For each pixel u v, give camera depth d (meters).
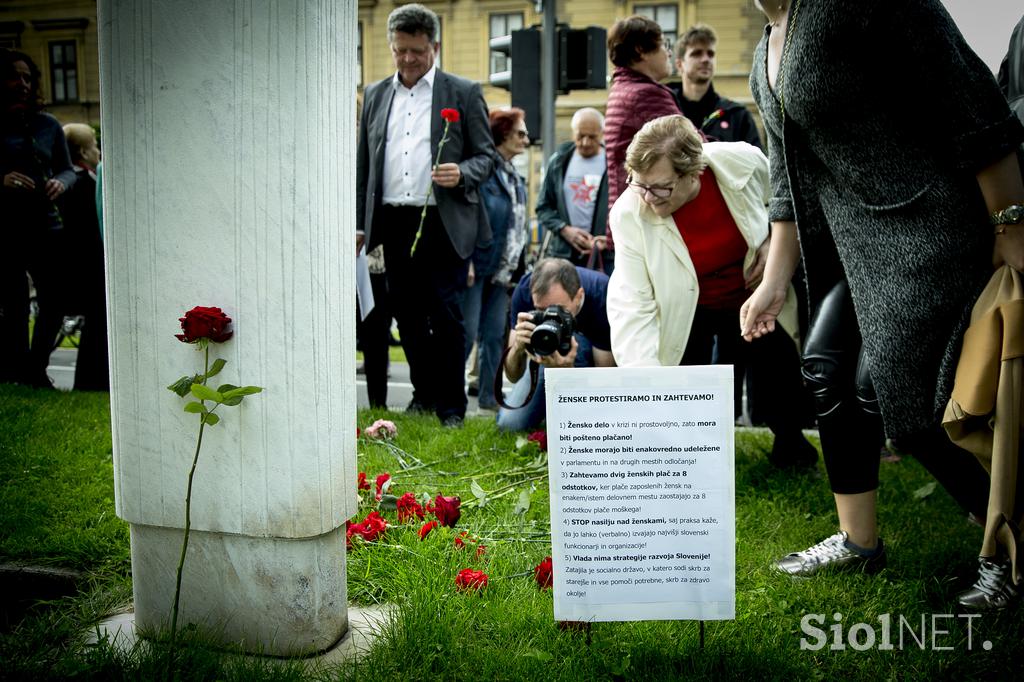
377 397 5.72
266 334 2.18
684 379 2.14
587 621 2.26
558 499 2.18
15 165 6.01
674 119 3.33
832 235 2.75
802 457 4.05
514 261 6.27
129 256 2.25
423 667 2.22
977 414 2.39
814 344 2.86
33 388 5.84
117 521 3.14
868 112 2.50
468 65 30.86
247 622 2.33
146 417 2.29
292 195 2.13
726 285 3.68
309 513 2.24
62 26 30.92
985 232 2.49
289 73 2.10
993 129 2.38
